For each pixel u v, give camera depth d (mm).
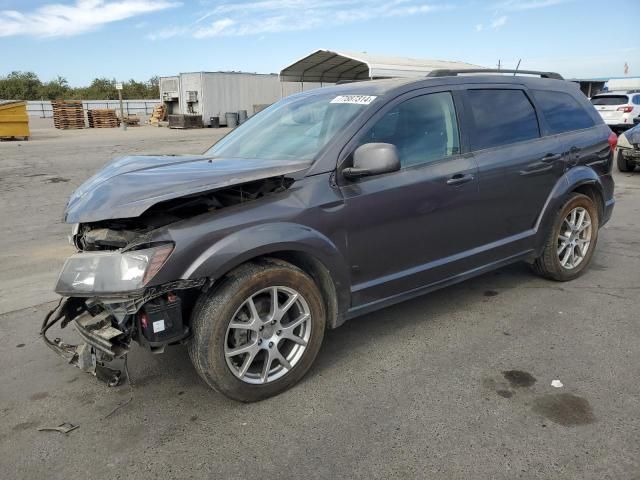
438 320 4238
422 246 3795
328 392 3240
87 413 3115
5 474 2602
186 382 3428
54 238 7523
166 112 39000
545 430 2791
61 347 3330
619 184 10789
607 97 22031
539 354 3625
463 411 2990
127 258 2752
